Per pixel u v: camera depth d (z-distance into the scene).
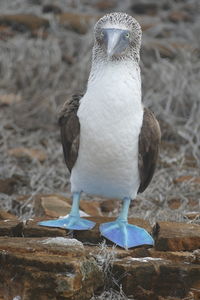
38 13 32.22
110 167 13.95
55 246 13.10
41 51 28.56
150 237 14.45
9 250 12.98
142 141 14.04
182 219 17.27
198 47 30.16
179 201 19.92
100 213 18.70
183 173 22.02
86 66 28.03
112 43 13.66
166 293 13.24
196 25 32.59
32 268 12.52
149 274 13.16
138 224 15.45
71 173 14.91
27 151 23.23
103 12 34.12
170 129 25.12
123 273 13.15
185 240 13.95
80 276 12.50
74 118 14.23
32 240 13.51
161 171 21.84
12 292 12.69
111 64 13.82
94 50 14.20
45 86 27.75
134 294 13.21
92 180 14.38
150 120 14.08
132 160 14.02
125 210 14.80
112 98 13.59
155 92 27.05
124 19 14.14
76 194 14.96
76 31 30.81
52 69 28.27
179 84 26.73
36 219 15.23
